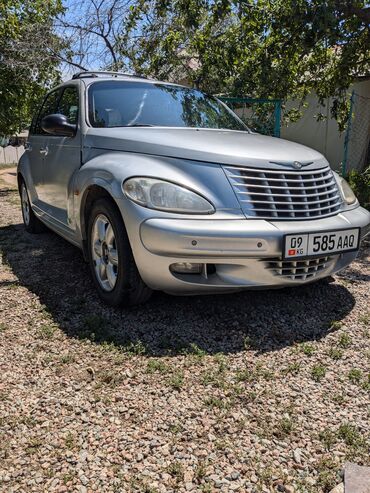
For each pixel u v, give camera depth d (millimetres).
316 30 7094
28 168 5672
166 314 3430
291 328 3273
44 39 11633
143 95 4375
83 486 1868
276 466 1984
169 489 1855
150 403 2414
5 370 2719
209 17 8961
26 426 2229
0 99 11617
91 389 2535
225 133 3912
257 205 3084
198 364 2785
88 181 3549
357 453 2057
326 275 3441
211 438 2154
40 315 3445
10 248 5363
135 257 3080
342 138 12836
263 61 8242
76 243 4211
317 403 2424
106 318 3357
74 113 4379
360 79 11484
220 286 3062
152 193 3014
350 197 3785
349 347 3021
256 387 2562
